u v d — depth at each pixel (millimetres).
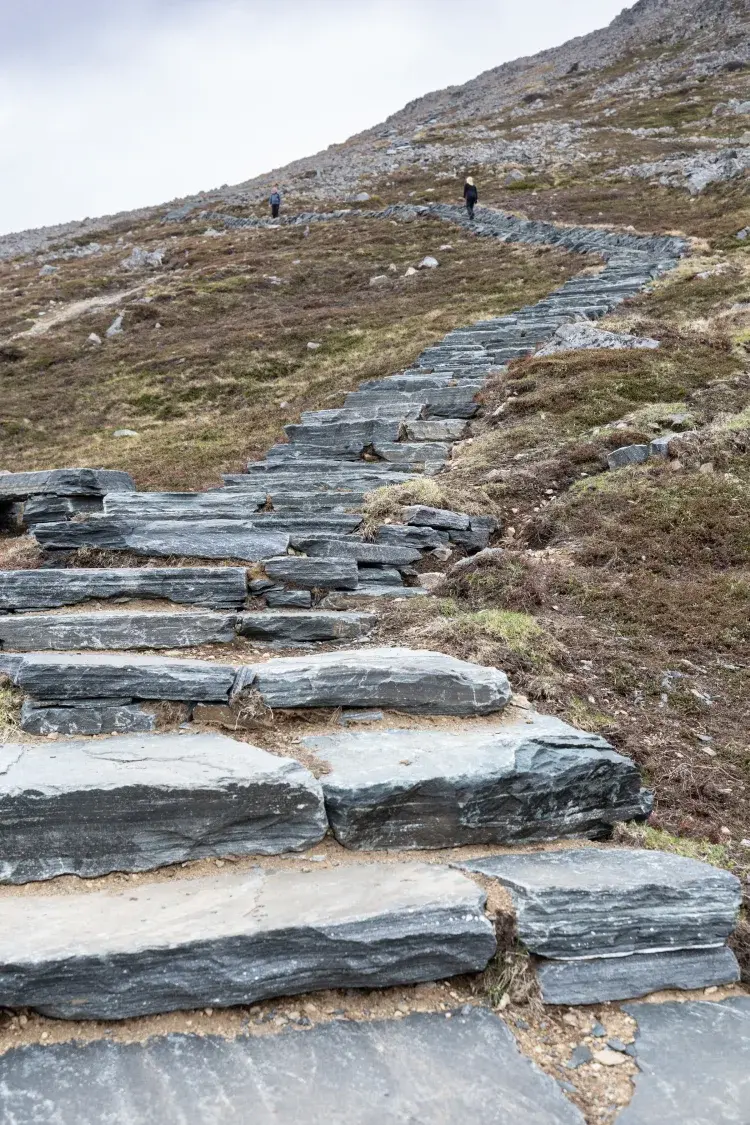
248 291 29938
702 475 9859
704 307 17141
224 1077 2941
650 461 10281
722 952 3721
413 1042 3180
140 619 5945
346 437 12539
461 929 3453
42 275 40469
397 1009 3365
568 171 42969
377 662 5156
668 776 5285
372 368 19141
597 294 19828
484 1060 3100
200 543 7949
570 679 6109
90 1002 3131
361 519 8922
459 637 6273
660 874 3896
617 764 4543
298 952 3316
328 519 8797
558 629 6898
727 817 5004
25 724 4598
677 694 6230
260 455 14523
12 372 24469
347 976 3355
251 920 3367
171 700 4812
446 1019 3320
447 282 26984
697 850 4586
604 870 3928
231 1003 3234
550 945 3557
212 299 29297
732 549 8500
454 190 43750
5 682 4973
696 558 8414
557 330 16906
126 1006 3152
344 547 8047
